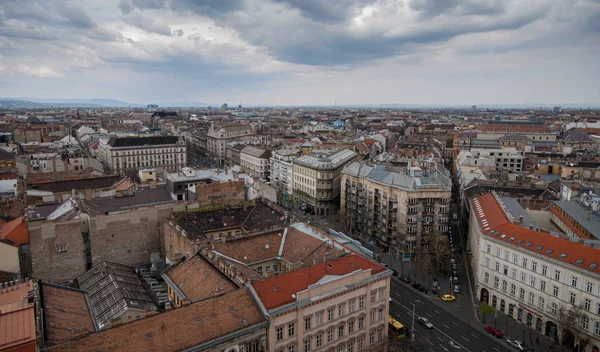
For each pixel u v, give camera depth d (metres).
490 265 129.25
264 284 86.56
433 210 165.62
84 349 67.44
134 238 133.50
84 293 103.19
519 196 186.12
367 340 98.56
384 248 178.62
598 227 121.81
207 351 73.62
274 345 81.69
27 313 67.62
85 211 134.38
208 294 90.00
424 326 118.75
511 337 113.44
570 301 106.56
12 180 182.62
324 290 88.25
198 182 178.38
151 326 73.19
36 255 117.88
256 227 132.00
